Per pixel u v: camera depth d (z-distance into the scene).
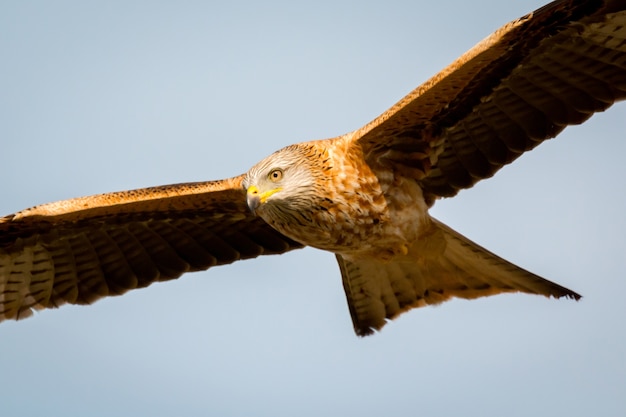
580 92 13.49
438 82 13.17
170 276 15.70
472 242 14.05
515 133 13.89
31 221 15.02
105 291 15.58
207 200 15.10
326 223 13.98
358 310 14.97
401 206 14.14
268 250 15.62
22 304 15.38
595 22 13.02
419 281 14.62
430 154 14.17
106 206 14.90
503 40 12.93
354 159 13.98
